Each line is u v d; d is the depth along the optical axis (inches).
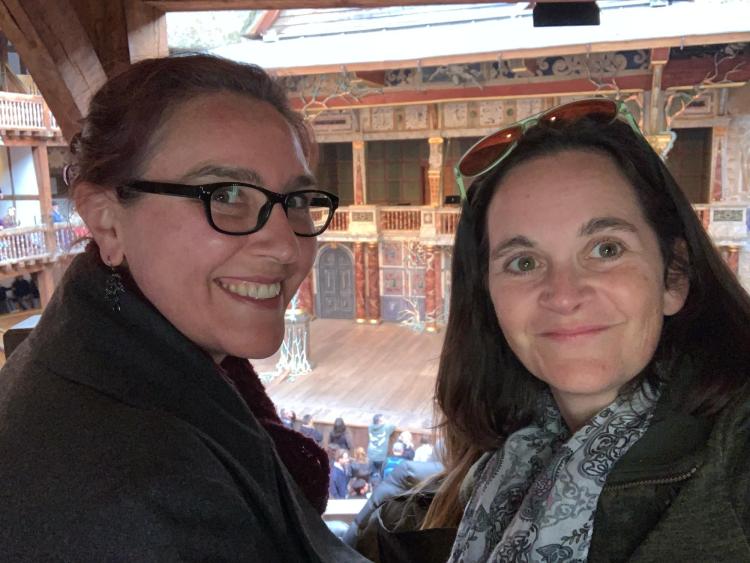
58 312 18.9
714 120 241.4
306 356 258.8
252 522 17.2
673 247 20.2
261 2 51.6
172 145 18.1
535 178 19.8
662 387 19.7
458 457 28.8
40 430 16.0
